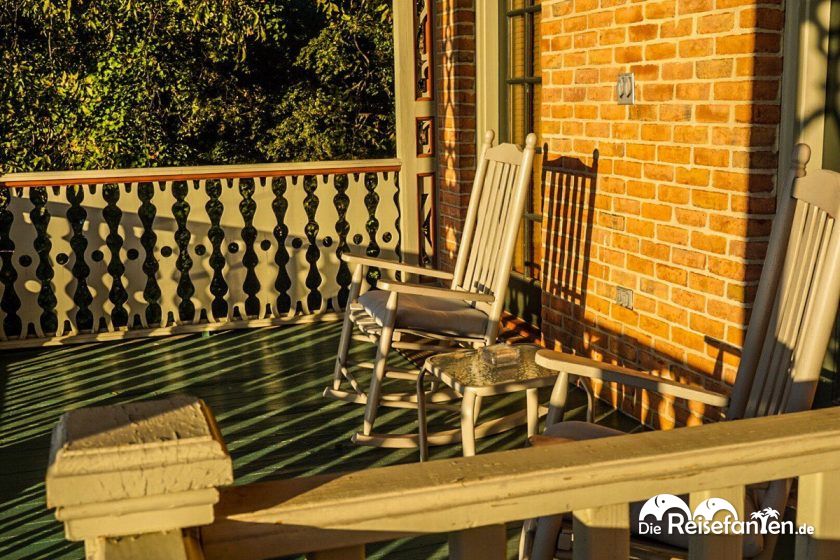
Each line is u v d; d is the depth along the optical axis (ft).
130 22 40.16
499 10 18.94
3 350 19.19
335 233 21.17
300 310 21.62
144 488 3.32
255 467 12.45
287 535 3.73
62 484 3.25
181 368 17.52
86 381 16.81
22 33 39.78
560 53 15.14
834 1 10.15
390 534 3.83
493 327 13.09
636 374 8.00
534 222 18.12
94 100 39.81
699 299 11.90
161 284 20.04
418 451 12.91
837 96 10.21
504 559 4.01
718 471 4.23
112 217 33.88
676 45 11.98
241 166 20.18
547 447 4.23
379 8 41.78
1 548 10.30
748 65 10.71
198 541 3.60
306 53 43.11
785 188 7.51
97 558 3.31
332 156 44.06
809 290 7.06
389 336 12.96
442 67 20.72
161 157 41.42
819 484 4.49
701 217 11.75
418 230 21.54
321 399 15.31
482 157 14.73
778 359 7.29
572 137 14.96
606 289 14.20
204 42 41.29
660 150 12.51
